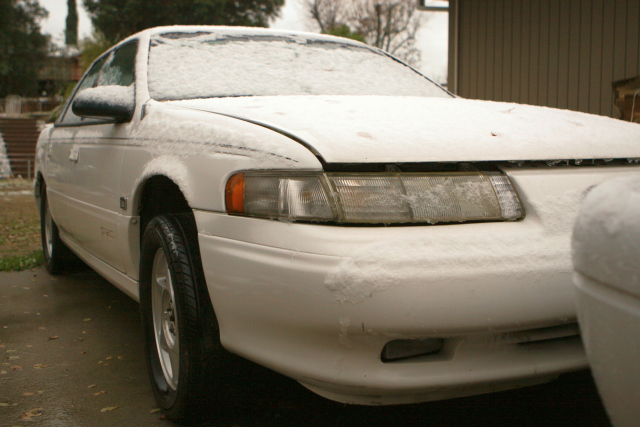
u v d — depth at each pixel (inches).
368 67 123.7
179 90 102.0
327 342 59.9
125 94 102.8
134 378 100.8
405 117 74.9
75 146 127.0
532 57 287.6
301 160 63.4
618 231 36.5
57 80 1669.5
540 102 284.2
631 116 215.2
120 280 106.3
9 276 176.4
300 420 84.1
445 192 63.1
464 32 332.2
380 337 58.0
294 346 62.6
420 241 58.9
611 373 38.0
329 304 57.7
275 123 71.6
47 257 177.9
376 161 62.9
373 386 59.5
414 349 61.3
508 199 64.7
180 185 76.9
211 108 85.5
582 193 66.2
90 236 117.5
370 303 56.5
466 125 73.0
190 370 75.6
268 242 63.1
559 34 272.5
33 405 90.0
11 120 1020.5
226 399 79.0
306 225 61.3
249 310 65.6
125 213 95.4
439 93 120.1
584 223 39.5
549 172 67.6
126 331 125.8
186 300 75.4
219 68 109.7
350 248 58.0
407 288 56.4
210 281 70.7
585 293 39.3
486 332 58.8
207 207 72.0
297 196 62.4
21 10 1392.7
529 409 87.5
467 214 62.7
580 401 90.0
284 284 60.7
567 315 60.6
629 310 35.9
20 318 134.9
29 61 1411.2
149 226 85.7
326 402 89.7
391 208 61.2
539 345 64.1
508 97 304.2
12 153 925.2
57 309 142.1
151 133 89.7
